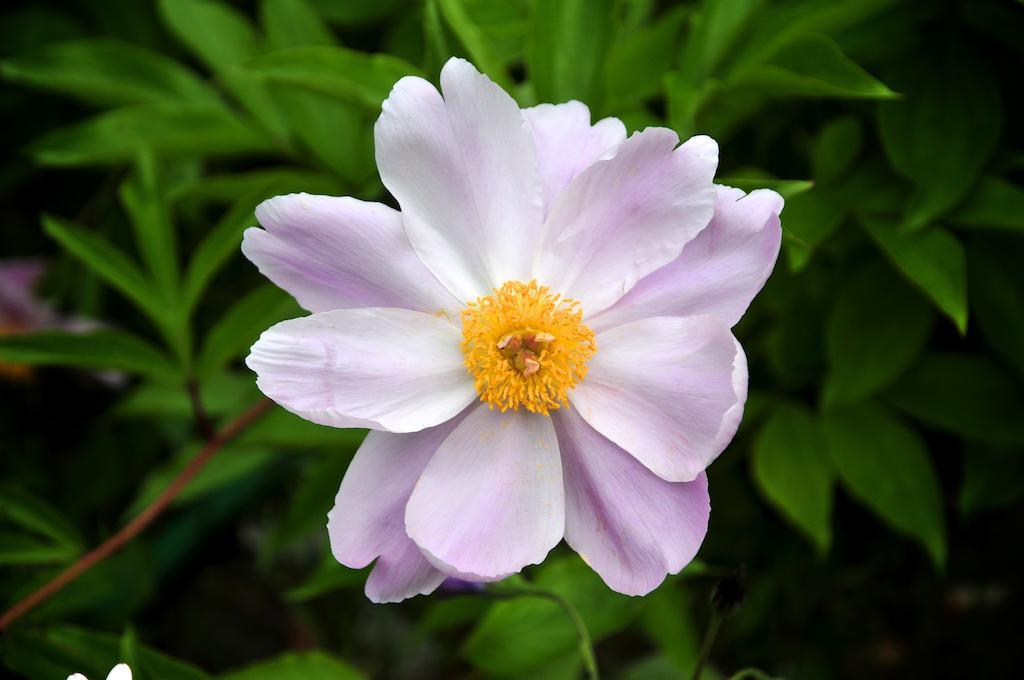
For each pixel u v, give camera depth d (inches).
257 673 23.7
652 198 20.0
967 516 26.9
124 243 28.2
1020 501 28.0
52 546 24.6
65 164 25.5
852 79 22.0
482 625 23.5
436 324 20.4
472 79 20.0
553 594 21.8
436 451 20.3
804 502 24.8
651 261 20.1
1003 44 24.3
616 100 23.8
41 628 23.5
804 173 26.1
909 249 23.0
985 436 24.9
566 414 20.6
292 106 25.2
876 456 24.8
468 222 20.4
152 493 26.1
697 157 19.8
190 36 26.4
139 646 22.4
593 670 21.6
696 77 23.1
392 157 20.1
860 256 24.8
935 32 23.9
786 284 25.2
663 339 20.1
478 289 20.5
